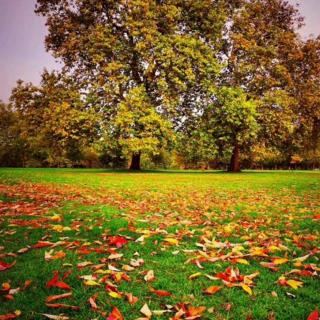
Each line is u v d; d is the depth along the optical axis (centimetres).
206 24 2642
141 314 285
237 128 2684
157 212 723
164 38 2452
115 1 2519
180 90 2552
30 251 449
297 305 304
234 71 2786
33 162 4641
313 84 2808
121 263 405
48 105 2553
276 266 397
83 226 575
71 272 371
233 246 465
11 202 809
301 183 1505
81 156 4603
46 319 278
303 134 2908
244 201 904
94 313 286
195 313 279
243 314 284
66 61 2633
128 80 2553
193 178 1862
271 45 2750
